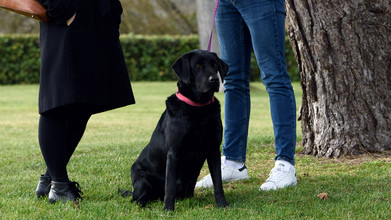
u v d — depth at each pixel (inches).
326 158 310.5
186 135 200.2
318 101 315.6
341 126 307.9
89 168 304.0
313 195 217.3
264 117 629.9
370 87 302.0
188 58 209.0
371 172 263.6
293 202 206.1
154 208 209.5
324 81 308.8
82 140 455.8
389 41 298.7
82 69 205.3
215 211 196.2
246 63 257.0
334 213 186.4
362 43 297.7
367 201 198.2
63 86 201.8
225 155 262.8
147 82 1253.7
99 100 210.4
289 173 239.0
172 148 203.0
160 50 1278.3
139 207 211.5
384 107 303.6
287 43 1171.9
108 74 219.0
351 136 306.2
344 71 302.4
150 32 1708.9
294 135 243.6
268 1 233.1
